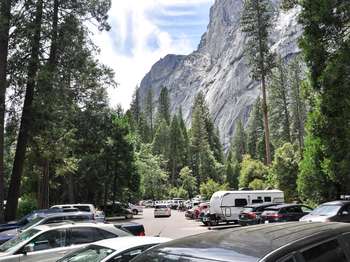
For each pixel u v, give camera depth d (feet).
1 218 80.07
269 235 12.54
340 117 65.41
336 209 60.70
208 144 394.52
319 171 88.07
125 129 181.78
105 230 37.99
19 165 87.97
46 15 87.20
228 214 111.14
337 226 14.15
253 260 10.91
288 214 79.46
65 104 88.02
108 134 154.30
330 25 68.03
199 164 384.47
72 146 120.47
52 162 124.77
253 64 181.78
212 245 12.11
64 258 26.50
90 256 25.14
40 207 123.13
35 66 84.12
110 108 151.74
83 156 159.43
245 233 12.94
